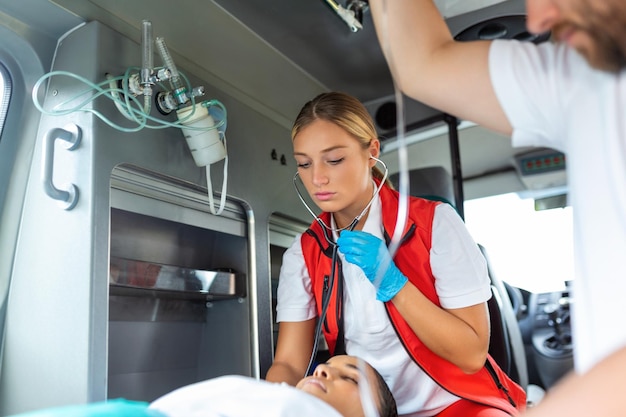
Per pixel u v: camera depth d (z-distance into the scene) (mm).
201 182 2137
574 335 789
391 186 2025
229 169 2334
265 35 2762
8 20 1718
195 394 1220
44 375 1604
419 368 1740
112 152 1749
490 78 946
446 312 1613
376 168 2043
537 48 935
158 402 1207
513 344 3010
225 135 2350
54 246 1686
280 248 2945
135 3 2012
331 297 1795
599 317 706
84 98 1747
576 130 791
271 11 2559
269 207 2559
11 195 1812
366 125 1824
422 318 1583
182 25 2238
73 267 1631
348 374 1565
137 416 966
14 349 1687
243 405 1154
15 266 1762
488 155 3746
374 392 1566
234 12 2543
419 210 1797
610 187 719
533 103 903
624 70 703
